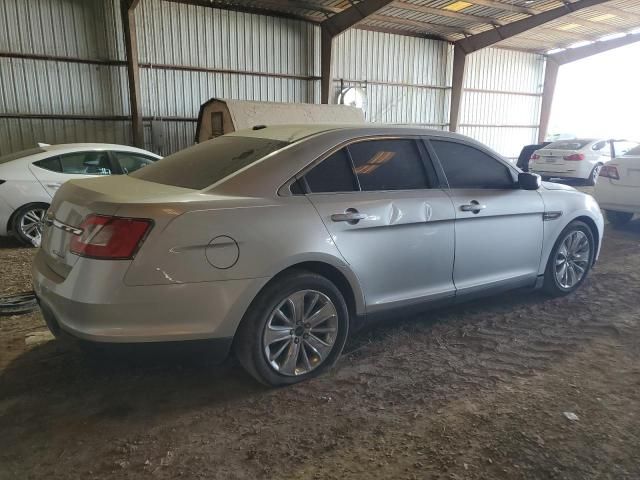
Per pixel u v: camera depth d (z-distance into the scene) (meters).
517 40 18.48
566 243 4.48
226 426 2.57
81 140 11.54
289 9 13.36
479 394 2.88
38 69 10.78
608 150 14.28
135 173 3.44
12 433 2.48
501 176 3.95
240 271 2.62
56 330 2.70
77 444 2.41
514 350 3.48
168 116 12.42
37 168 6.60
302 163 2.97
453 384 3.00
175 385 2.96
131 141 12.16
